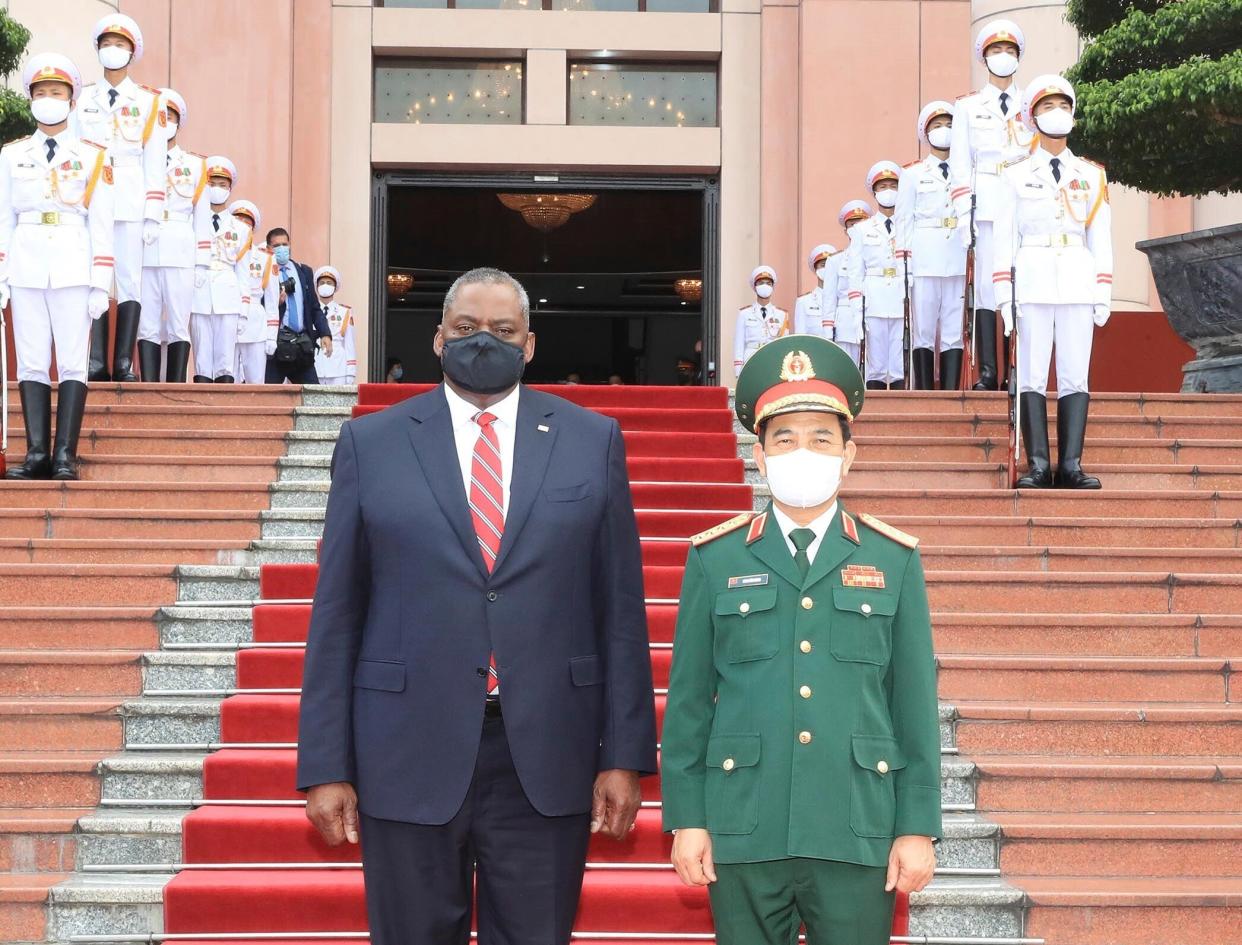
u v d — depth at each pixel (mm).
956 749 4422
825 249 12477
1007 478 6445
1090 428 6953
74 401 6188
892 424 6973
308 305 10516
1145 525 5723
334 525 2836
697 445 6730
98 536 5629
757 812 2611
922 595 2748
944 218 8969
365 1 14133
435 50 14289
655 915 3795
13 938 3770
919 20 13711
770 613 2695
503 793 2740
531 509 2803
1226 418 6973
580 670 2805
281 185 13453
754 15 14383
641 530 5809
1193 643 4891
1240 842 4023
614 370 24828
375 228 14273
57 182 6117
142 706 4434
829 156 13648
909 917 3807
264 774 4191
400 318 23844
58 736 4418
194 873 3914
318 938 3766
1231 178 8336
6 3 11930
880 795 2619
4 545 5430
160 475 6336
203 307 8789
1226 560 5336
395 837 2709
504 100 14555
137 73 13344
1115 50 8273
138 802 4191
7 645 4871
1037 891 3824
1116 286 13344
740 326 13156
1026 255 6375
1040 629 4902
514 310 2846
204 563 5465
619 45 14320
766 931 2674
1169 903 3795
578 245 20312
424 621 2738
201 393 7191
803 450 2680
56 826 3986
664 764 2738
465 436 2895
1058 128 6398
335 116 14094
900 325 10227
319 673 2756
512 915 2738
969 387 8164
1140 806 4199
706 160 14336
